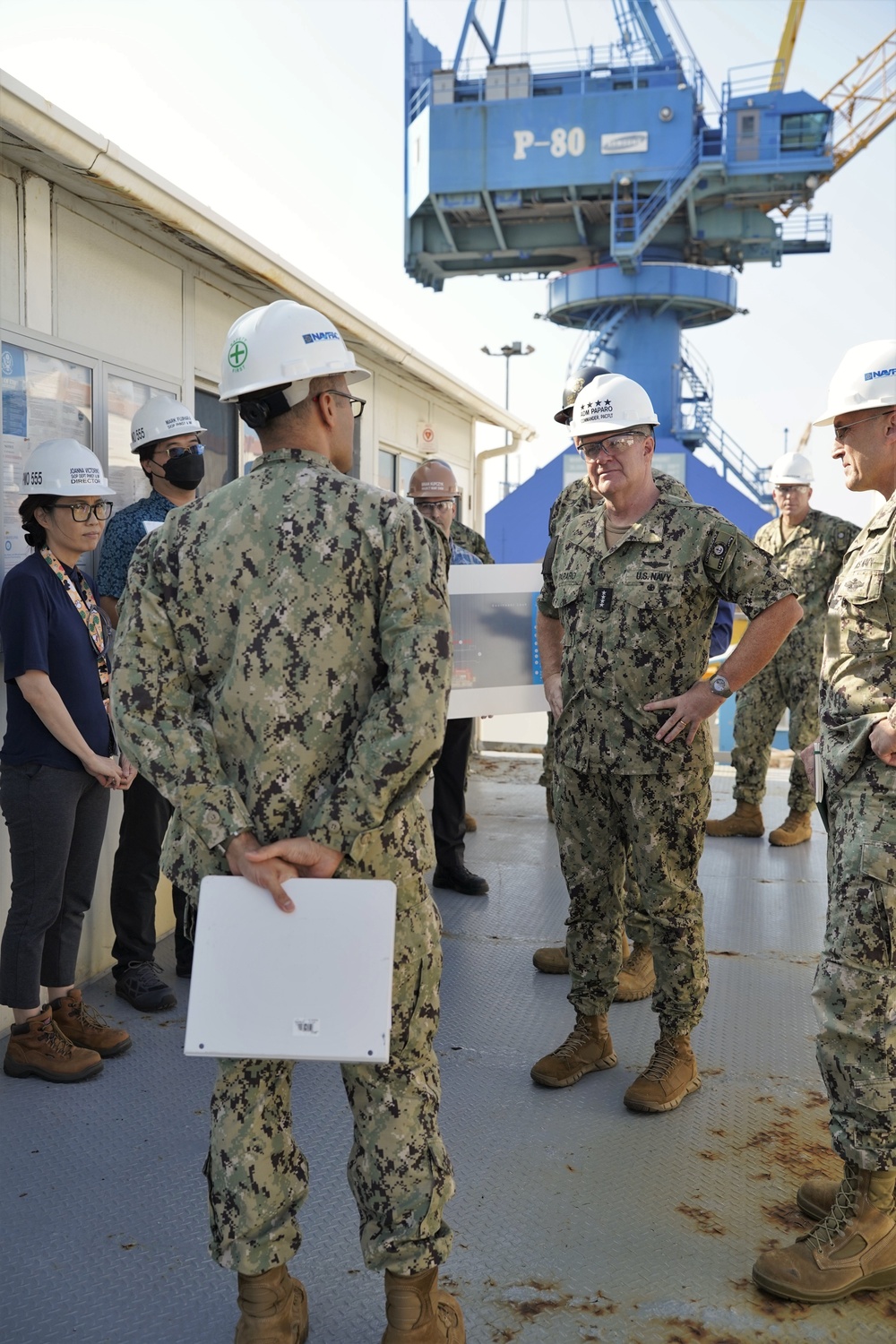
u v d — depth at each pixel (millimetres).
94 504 3057
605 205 21359
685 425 22188
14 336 3373
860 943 2102
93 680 3076
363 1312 2023
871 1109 2090
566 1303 2061
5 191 3312
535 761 8422
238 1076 1735
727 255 22703
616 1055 3203
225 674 1670
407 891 1716
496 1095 2943
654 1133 2729
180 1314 2014
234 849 1580
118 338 3982
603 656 2775
